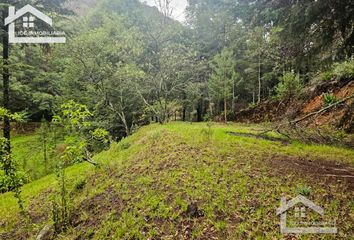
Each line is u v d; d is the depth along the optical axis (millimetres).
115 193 6422
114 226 5121
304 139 5766
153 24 17094
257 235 4238
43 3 11898
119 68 15445
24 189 8898
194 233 4492
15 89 13812
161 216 5094
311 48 6559
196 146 8680
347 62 8445
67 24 14469
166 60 16016
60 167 6609
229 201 5184
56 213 5656
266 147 8602
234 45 21906
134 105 17688
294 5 5824
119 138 17750
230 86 22766
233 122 21547
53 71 21062
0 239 5828
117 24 20078
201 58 25344
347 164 6734
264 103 20250
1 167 5453
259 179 5949
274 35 6809
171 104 17531
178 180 6254
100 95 16031
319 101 13328
